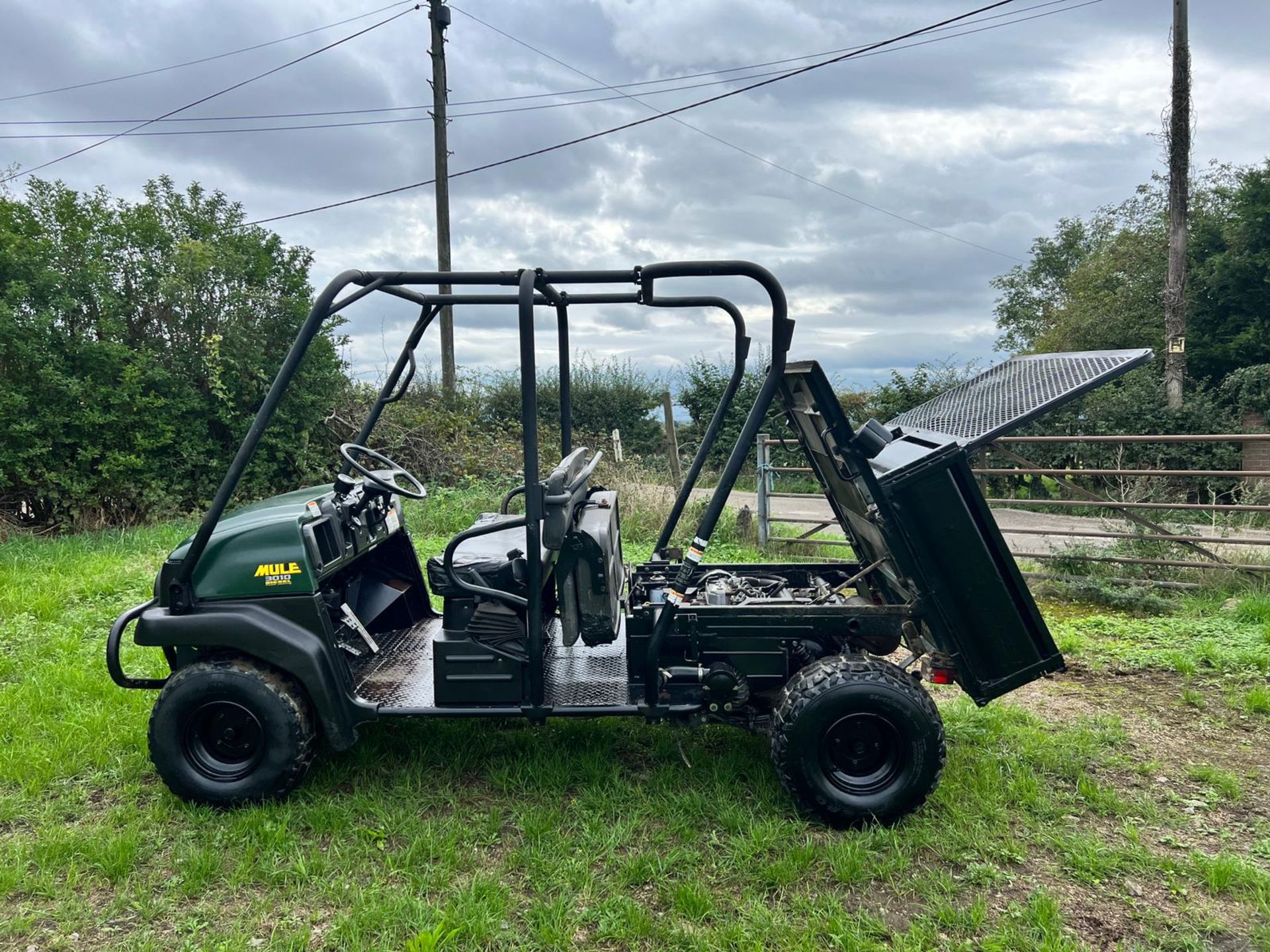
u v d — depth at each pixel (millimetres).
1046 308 30188
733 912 2533
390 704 3193
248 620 3033
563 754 3471
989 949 2369
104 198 9500
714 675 3107
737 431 14953
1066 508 11461
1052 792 3305
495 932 2426
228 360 9406
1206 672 4707
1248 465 12727
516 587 3205
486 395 15789
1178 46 13141
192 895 2633
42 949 2398
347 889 2619
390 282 3105
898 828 2973
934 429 3410
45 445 8484
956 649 3062
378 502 3916
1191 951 2385
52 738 3658
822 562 4035
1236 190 16531
